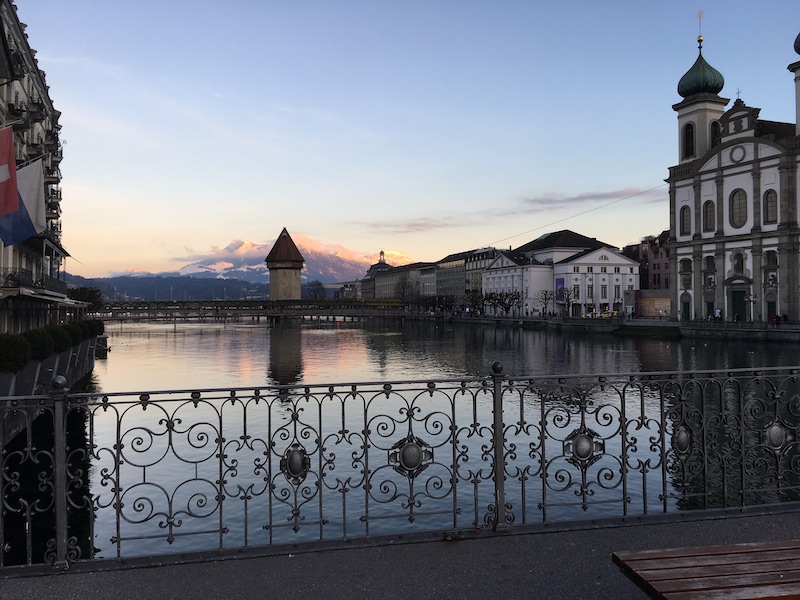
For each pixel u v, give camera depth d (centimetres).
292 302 19225
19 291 3997
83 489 2273
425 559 819
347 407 3653
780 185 9138
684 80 11000
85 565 801
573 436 980
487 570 788
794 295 9038
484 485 2191
